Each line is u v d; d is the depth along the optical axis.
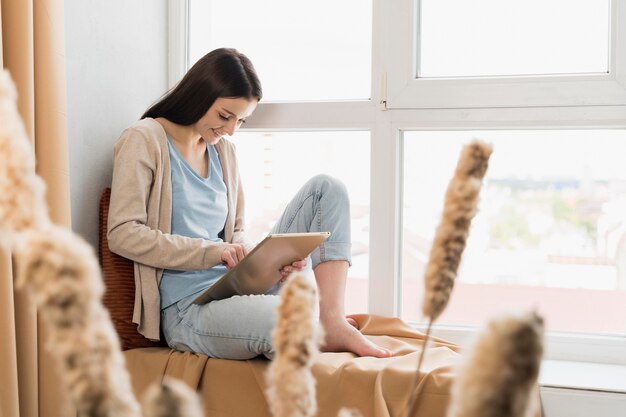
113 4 2.08
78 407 0.16
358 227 2.32
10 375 1.50
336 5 2.36
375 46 2.27
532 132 2.19
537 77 2.16
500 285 2.22
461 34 2.25
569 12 2.18
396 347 1.89
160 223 1.90
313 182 1.96
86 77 1.96
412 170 2.28
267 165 2.40
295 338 0.23
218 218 2.04
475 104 2.20
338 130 2.33
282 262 1.76
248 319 1.69
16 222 0.18
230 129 1.99
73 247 0.16
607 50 2.15
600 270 2.15
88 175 1.98
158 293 1.86
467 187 0.26
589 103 2.12
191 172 1.98
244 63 1.99
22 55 1.59
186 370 1.71
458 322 2.25
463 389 0.15
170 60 2.42
